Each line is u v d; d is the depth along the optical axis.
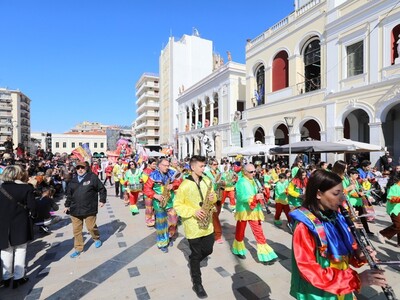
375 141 12.69
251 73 21.94
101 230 6.89
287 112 17.84
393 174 5.20
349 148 9.68
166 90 50.66
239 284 3.84
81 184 5.20
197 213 3.58
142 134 65.88
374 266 1.63
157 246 5.55
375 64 12.72
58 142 81.88
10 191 3.85
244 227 4.81
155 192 5.38
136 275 4.21
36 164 11.84
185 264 4.63
